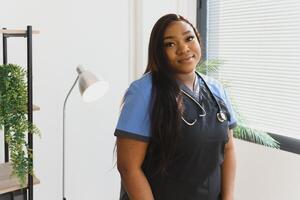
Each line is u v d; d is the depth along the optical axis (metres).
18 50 2.12
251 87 2.56
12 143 1.57
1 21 2.05
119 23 2.59
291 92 2.29
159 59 1.37
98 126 2.57
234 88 2.69
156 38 1.37
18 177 1.62
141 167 1.41
